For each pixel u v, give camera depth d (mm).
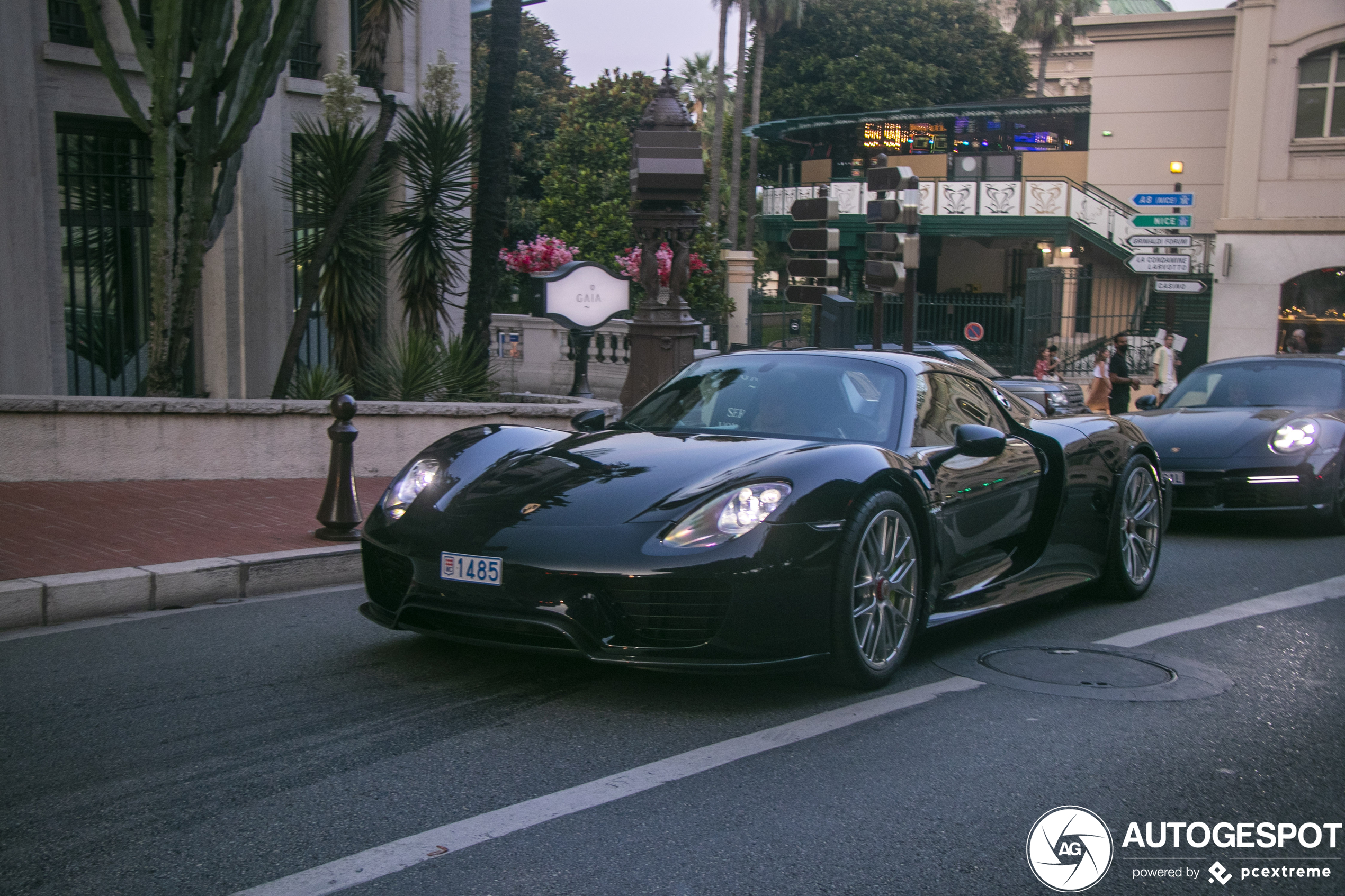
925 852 2834
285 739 3576
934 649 4852
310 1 8672
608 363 17688
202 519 6758
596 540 3768
